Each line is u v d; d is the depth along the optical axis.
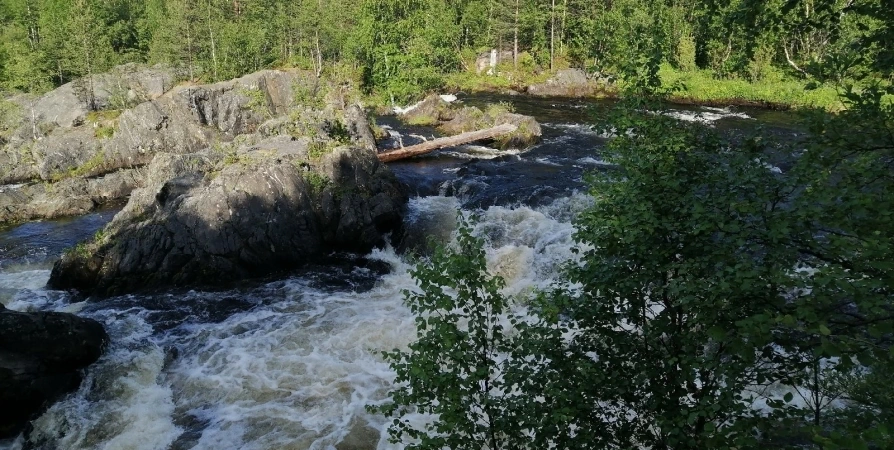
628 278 6.65
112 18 70.25
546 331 7.16
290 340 16.50
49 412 13.20
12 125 42.28
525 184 27.16
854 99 6.26
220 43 60.06
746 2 6.94
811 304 4.97
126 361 15.20
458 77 67.94
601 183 7.79
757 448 6.03
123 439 12.60
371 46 62.38
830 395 7.17
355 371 15.10
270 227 20.84
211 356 15.72
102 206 30.88
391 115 51.00
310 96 42.09
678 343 6.55
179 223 19.92
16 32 63.22
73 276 19.86
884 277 4.86
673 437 6.18
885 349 4.93
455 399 6.34
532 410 6.57
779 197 6.48
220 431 12.91
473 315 6.82
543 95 61.22
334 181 23.56
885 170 5.80
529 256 20.58
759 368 6.36
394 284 20.25
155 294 19.14
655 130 7.46
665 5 56.12
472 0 74.50
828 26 6.81
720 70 53.44
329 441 12.52
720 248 5.89
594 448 6.70
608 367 7.06
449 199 26.55
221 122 42.44
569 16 66.50
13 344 13.29
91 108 46.12
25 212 28.69
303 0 68.25
